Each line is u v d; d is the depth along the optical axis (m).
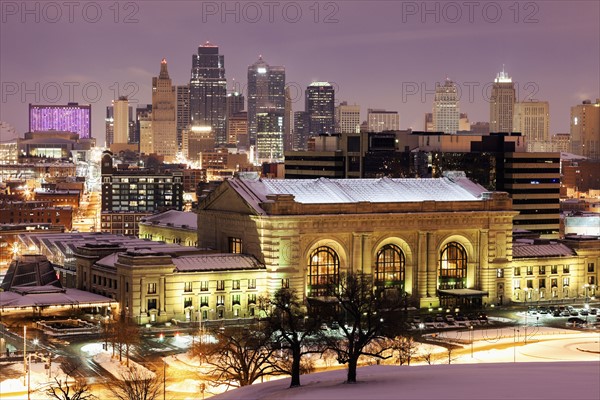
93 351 185.12
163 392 152.75
